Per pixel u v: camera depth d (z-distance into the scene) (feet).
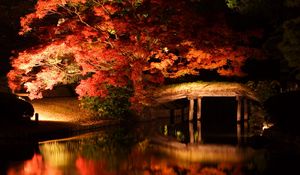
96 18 77.77
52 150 61.72
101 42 77.71
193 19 79.61
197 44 79.30
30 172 50.03
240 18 94.58
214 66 85.10
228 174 49.32
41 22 101.81
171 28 77.87
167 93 83.25
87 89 78.18
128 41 76.33
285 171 49.93
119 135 74.28
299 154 57.21
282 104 62.08
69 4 80.23
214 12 97.55
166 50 81.51
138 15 78.64
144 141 69.97
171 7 77.97
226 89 82.23
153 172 50.39
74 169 51.57
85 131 76.43
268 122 72.74
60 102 88.17
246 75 93.04
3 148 61.21
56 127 70.74
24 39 103.81
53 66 81.61
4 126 67.87
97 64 80.38
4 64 100.12
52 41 75.82
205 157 58.54
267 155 59.06
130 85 85.97
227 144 67.46
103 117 83.46
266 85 80.89
